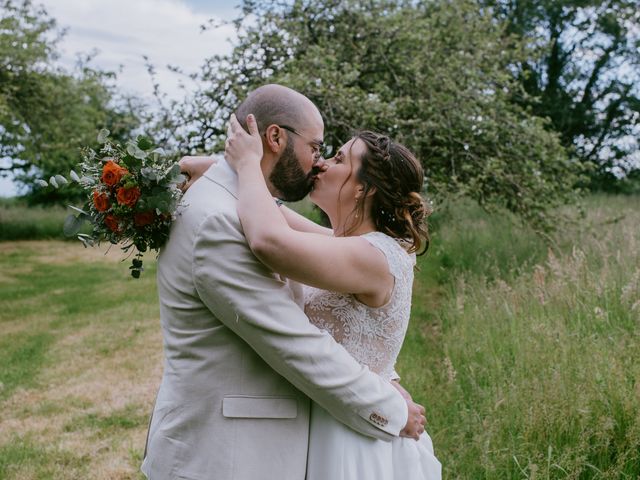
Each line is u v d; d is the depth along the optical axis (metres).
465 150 7.47
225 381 1.80
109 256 13.94
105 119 15.87
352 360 1.80
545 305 4.69
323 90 6.59
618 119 21.39
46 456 4.20
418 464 1.96
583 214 7.55
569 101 21.20
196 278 1.75
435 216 10.70
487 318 4.97
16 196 20.70
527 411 3.10
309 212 10.35
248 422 1.80
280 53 7.60
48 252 14.75
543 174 7.62
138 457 4.15
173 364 1.87
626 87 21.19
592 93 21.70
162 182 1.79
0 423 4.83
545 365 3.57
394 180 1.95
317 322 1.93
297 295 1.93
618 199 12.09
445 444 3.23
